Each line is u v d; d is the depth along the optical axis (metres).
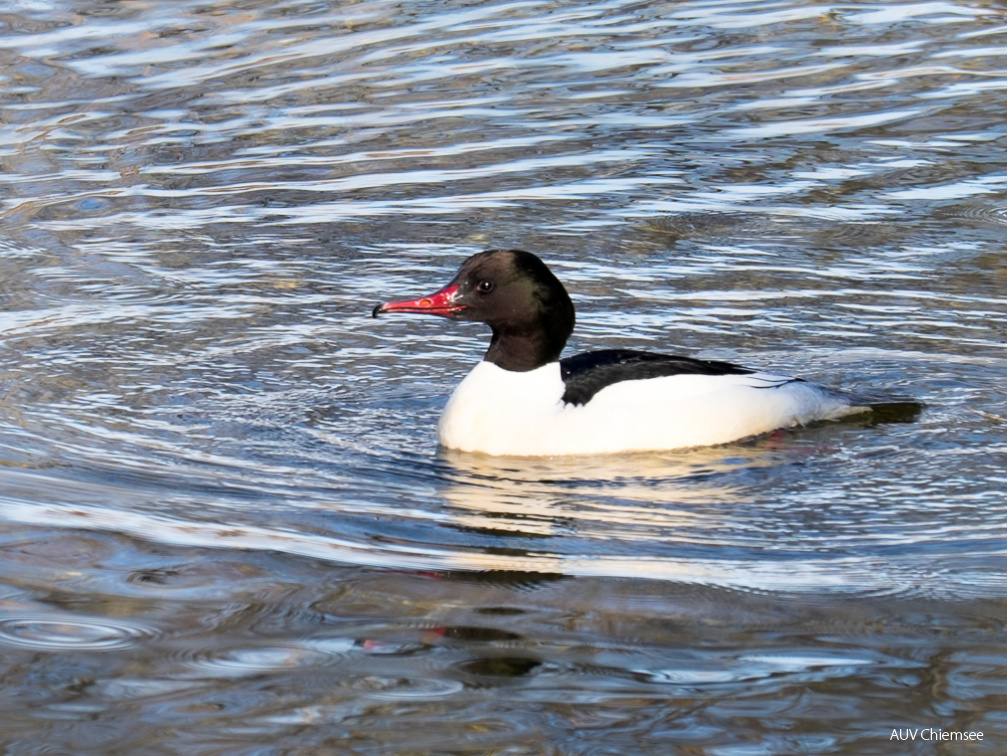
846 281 14.12
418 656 7.20
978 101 19.19
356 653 7.22
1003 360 12.37
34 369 12.12
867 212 15.84
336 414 11.42
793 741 6.44
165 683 6.91
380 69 20.92
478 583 8.16
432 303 10.87
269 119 19.14
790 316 13.36
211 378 12.05
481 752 6.35
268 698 6.78
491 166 17.48
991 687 6.91
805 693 6.85
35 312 13.51
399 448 10.80
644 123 18.78
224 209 16.38
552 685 6.92
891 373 12.12
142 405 11.42
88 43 21.98
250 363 12.43
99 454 10.30
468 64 21.08
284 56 21.50
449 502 9.63
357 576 8.21
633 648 7.31
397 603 7.84
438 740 6.45
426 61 21.23
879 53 21.27
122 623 7.53
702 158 17.59
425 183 17.05
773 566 8.48
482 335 13.30
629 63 21.02
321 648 7.28
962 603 7.89
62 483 9.63
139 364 12.31
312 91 20.09
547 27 22.73
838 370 12.20
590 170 17.30
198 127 18.89
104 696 6.80
